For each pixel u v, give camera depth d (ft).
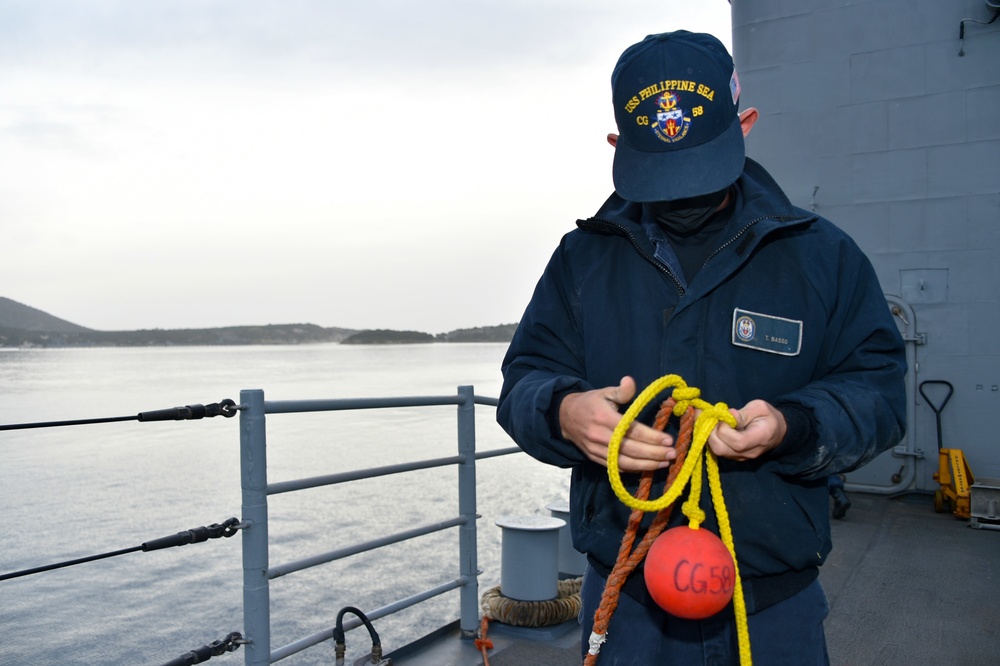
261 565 7.91
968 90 18.99
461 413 10.73
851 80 20.08
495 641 10.69
